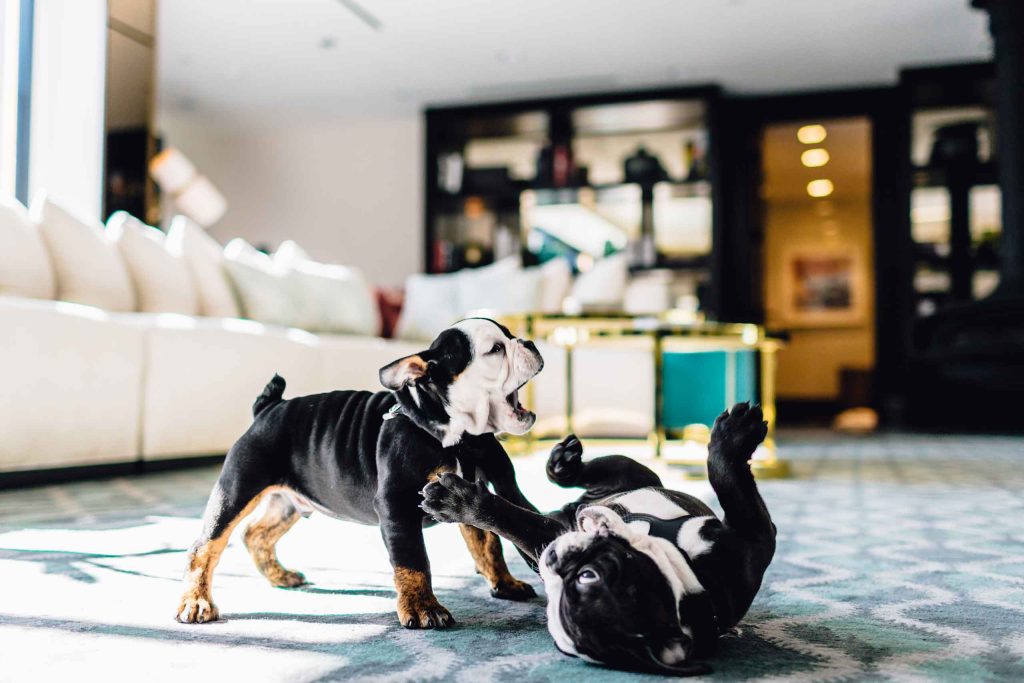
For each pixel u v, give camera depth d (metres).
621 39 5.91
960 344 5.55
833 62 6.32
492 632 1.11
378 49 6.13
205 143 8.22
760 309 7.09
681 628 0.92
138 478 3.01
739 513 1.02
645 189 6.85
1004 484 2.85
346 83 6.84
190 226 4.15
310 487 1.26
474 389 1.16
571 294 5.49
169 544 1.76
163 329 3.23
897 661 0.99
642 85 6.84
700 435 4.53
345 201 7.98
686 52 6.13
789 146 7.96
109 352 3.00
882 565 1.56
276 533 1.41
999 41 5.30
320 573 1.50
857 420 7.63
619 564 0.90
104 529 1.94
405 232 7.85
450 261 7.20
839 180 9.37
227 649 1.04
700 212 7.01
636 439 4.59
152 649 1.05
